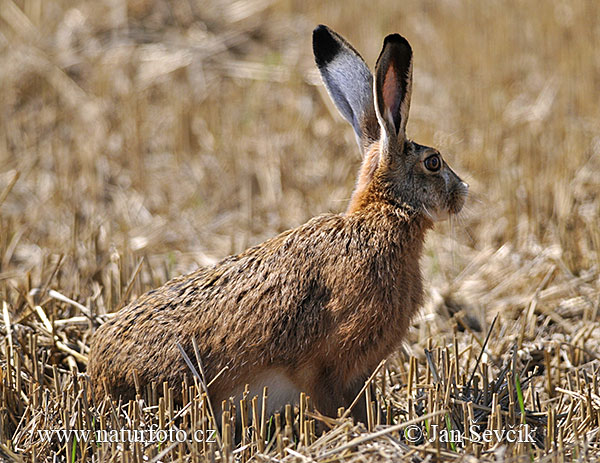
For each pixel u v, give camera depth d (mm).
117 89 25562
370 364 12016
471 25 28359
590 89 24750
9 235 18703
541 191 19734
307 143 22922
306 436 10734
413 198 12094
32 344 13016
